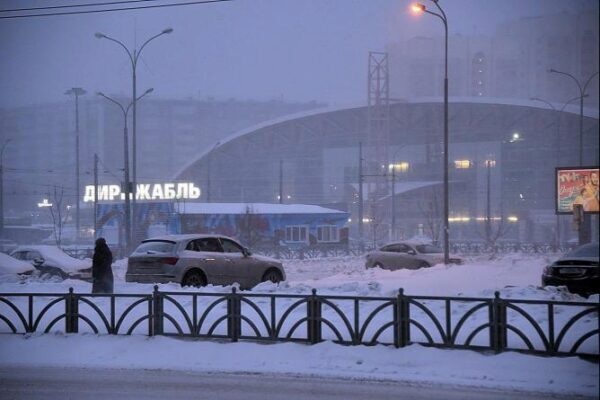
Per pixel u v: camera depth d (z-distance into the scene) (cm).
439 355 1594
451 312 1911
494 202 14638
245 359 1703
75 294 1950
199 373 1609
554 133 14200
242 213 8394
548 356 1525
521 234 13962
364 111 15225
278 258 7369
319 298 1742
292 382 1502
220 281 2873
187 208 8350
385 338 1745
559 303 1528
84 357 1781
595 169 4666
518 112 14175
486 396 1343
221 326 1942
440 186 14250
